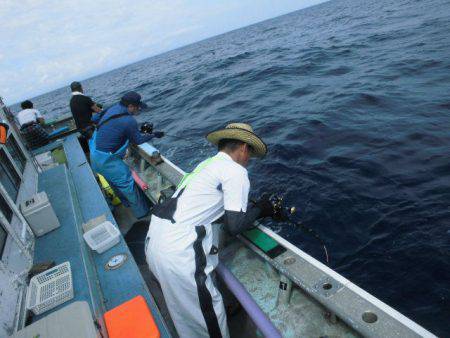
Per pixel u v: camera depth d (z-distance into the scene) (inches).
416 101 287.3
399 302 121.0
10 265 83.7
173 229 72.9
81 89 237.3
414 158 197.9
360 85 383.2
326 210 171.9
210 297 70.5
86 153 254.1
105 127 143.9
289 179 208.1
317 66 579.5
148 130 180.1
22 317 75.0
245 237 90.0
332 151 229.9
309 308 75.0
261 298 79.8
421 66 394.6
